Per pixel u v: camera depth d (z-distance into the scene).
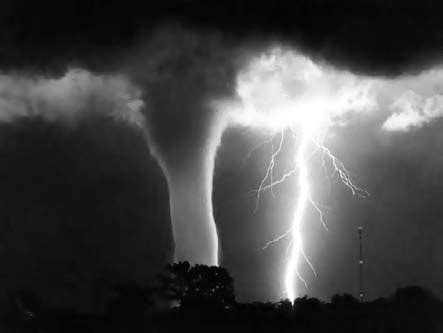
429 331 55.66
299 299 59.53
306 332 54.91
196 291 59.91
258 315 57.00
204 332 55.78
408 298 61.38
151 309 59.56
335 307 58.88
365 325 55.75
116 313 59.06
